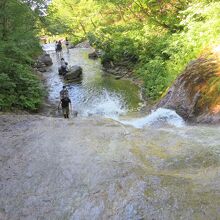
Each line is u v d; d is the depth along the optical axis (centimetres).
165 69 1597
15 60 1491
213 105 908
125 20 2619
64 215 499
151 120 1054
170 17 1988
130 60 2147
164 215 450
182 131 742
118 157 617
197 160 597
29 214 518
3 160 673
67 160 632
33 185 581
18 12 1524
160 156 620
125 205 477
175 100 1090
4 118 897
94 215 482
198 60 1169
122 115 1334
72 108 1505
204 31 1365
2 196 568
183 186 502
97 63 2530
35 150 694
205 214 444
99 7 2478
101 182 543
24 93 1446
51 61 2583
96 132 747
